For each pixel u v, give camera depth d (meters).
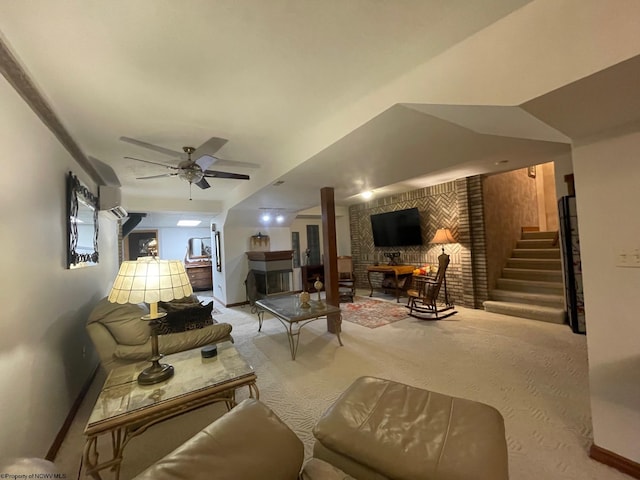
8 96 1.49
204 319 2.74
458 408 1.28
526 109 1.32
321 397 2.33
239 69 1.71
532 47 1.22
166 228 8.95
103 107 2.07
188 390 1.56
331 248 4.06
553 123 1.44
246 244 6.49
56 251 2.10
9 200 1.46
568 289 3.67
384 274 6.75
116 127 2.38
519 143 2.65
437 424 1.19
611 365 1.51
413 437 1.13
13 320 1.44
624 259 1.45
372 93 2.01
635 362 1.44
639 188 1.40
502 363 2.80
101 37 1.39
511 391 2.29
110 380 1.68
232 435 0.98
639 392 1.43
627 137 1.44
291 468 0.98
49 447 1.75
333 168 3.11
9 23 1.26
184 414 2.18
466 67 1.46
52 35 1.36
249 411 1.11
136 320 2.22
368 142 2.43
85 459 1.31
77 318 2.52
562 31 1.13
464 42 1.47
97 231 3.43
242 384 1.68
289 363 3.02
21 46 1.40
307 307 3.60
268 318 5.11
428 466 1.01
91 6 1.21
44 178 1.92
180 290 1.74
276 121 2.45
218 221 6.77
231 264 6.29
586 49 1.06
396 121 2.06
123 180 4.07
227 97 2.02
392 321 4.45
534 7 1.21
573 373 2.55
